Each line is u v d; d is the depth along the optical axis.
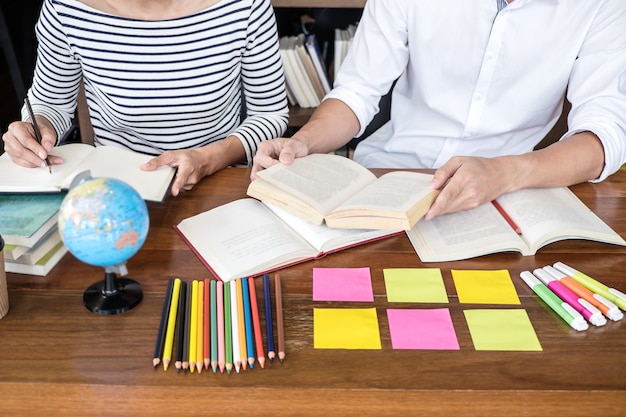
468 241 1.16
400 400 0.82
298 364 0.88
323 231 1.16
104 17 1.51
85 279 1.05
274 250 1.10
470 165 1.24
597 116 1.45
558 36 1.56
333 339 0.93
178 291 1.01
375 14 1.67
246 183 1.37
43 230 1.06
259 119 1.66
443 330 0.95
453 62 1.64
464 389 0.84
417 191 1.21
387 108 2.12
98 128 1.71
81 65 1.58
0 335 0.92
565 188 1.36
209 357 0.87
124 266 0.95
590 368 0.88
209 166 1.40
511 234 1.16
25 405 0.80
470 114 1.68
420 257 1.13
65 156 1.31
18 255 1.03
